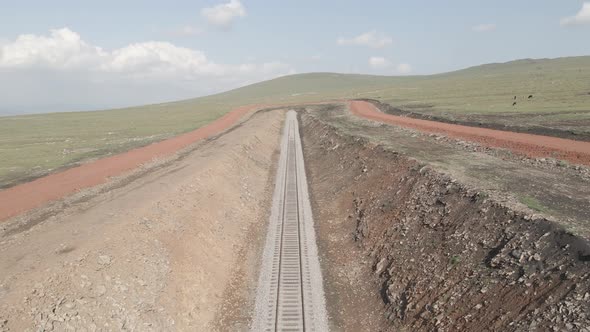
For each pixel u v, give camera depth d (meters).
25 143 66.06
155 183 29.58
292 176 43.66
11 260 17.30
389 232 23.78
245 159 44.75
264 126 72.50
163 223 22.20
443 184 23.88
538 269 14.17
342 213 31.09
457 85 136.88
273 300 19.52
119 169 40.00
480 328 13.76
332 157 46.53
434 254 19.00
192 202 26.55
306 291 20.30
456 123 54.91
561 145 34.00
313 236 27.66
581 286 12.46
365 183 33.00
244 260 24.02
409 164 30.06
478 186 22.05
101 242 18.25
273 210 32.69
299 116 103.31
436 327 15.23
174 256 20.02
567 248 14.10
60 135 75.88
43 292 14.41
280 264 23.17
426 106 82.38
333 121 70.88
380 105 97.25
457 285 16.23
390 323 17.34
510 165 27.95
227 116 103.62
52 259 16.53
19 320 13.08
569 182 22.80
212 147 49.97
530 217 16.77
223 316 18.59
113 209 23.33
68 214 24.97
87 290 15.26
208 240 23.58
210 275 20.78
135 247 18.95
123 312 15.39
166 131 77.06
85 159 48.72
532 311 12.85
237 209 30.44
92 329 14.11
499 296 14.32
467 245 17.84
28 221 25.41
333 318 18.48
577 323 11.52
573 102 64.06
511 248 15.87
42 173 41.69
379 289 20.05
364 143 42.06
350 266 23.25
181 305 17.62
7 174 42.22
